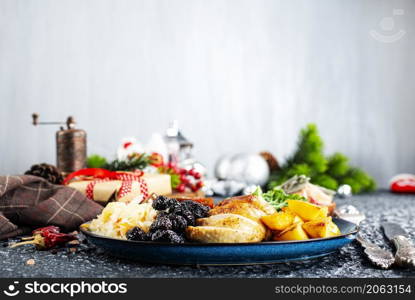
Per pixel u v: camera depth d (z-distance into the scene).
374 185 2.29
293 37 3.00
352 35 2.99
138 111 2.95
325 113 3.01
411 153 3.01
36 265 0.91
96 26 2.90
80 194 1.30
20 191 1.30
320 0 2.98
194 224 0.91
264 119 3.01
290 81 3.01
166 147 1.95
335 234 0.92
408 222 1.43
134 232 0.90
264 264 0.90
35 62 2.86
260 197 0.96
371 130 3.01
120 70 2.93
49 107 2.88
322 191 1.53
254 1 2.98
